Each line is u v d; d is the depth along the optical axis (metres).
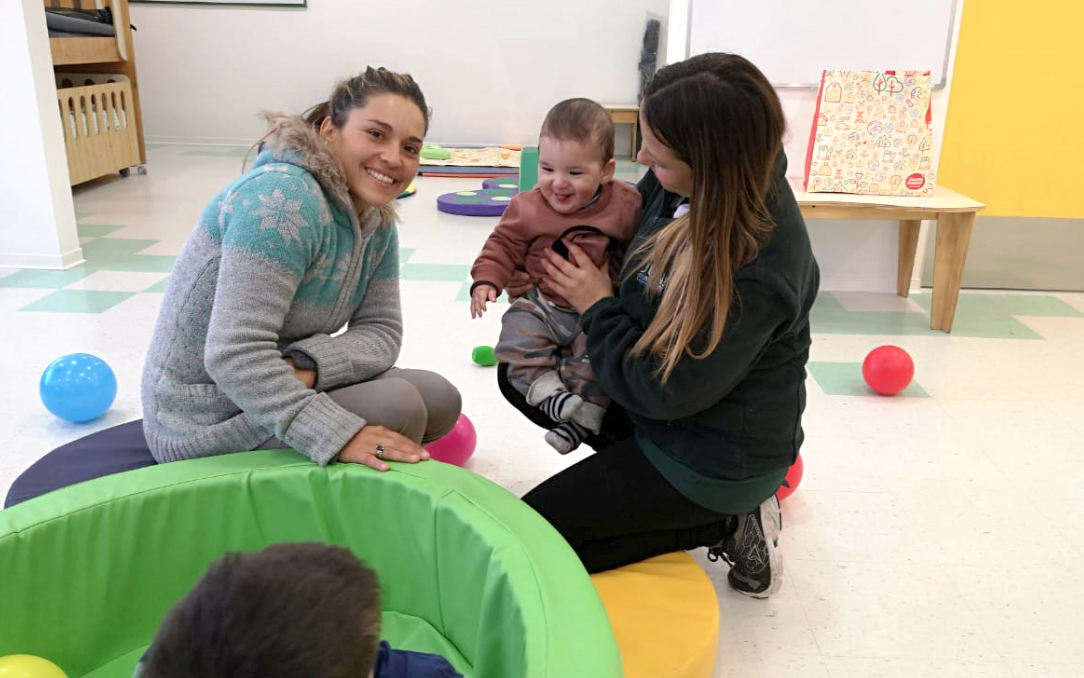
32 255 3.46
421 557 1.33
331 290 1.42
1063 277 3.53
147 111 6.82
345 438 1.34
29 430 2.14
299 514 1.36
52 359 2.56
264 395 1.29
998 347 2.90
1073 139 3.34
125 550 1.31
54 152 3.41
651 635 1.33
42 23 3.30
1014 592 1.63
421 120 1.39
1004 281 3.55
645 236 1.47
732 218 1.20
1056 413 2.40
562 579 1.12
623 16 6.48
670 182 1.27
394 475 1.33
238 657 0.69
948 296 3.01
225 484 1.34
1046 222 3.45
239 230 1.26
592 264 1.53
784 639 1.49
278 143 1.33
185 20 6.57
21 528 1.23
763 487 1.44
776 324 1.28
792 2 3.13
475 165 5.80
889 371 2.44
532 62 6.61
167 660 0.71
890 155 2.99
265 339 1.29
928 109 2.96
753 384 1.37
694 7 3.16
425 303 3.15
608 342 1.38
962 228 2.93
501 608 1.15
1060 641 1.50
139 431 1.68
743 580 1.58
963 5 3.17
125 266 3.52
